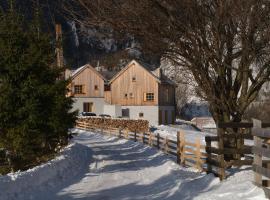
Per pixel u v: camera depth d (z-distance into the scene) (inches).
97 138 1628.9
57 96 722.2
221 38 525.0
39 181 580.7
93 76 2664.9
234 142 611.2
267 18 509.0
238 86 623.2
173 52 547.8
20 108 672.4
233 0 486.9
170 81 2632.9
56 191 559.2
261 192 405.4
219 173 545.6
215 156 591.2
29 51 698.2
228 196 431.2
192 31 508.7
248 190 432.5
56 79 760.3
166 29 508.7
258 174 433.1
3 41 685.9
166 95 2620.6
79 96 2642.7
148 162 882.8
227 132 613.3
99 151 1126.4
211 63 570.6
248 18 510.3
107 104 2637.8
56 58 773.9
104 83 2694.4
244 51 536.4
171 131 2036.2
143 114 2536.9
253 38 528.1
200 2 504.4
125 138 1530.5
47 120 711.1
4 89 670.5
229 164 544.1
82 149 1099.3
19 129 672.4
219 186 501.0
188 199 466.0
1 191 470.6
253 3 488.4
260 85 611.5
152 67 2645.2
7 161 738.2
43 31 747.4
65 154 833.5
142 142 1323.8
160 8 495.5
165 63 627.8
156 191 549.3
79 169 780.0
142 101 2541.8
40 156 759.7
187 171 692.1
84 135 1766.7
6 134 684.7
